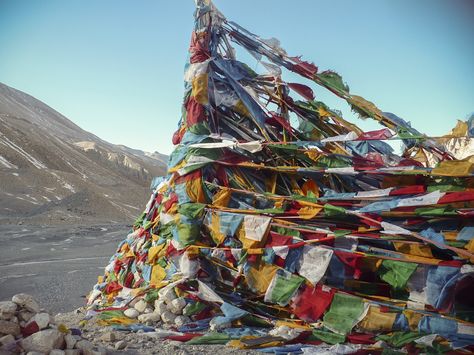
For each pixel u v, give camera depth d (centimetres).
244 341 713
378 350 669
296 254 848
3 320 536
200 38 1047
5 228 3669
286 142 962
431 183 862
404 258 789
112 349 645
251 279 866
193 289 886
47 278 1573
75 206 5397
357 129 1039
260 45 1098
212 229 922
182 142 1006
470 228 774
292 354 662
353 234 834
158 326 825
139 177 12825
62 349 536
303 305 816
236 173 977
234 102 1033
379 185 946
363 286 819
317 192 944
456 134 863
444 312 741
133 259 1063
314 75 1066
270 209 915
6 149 7775
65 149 10981
